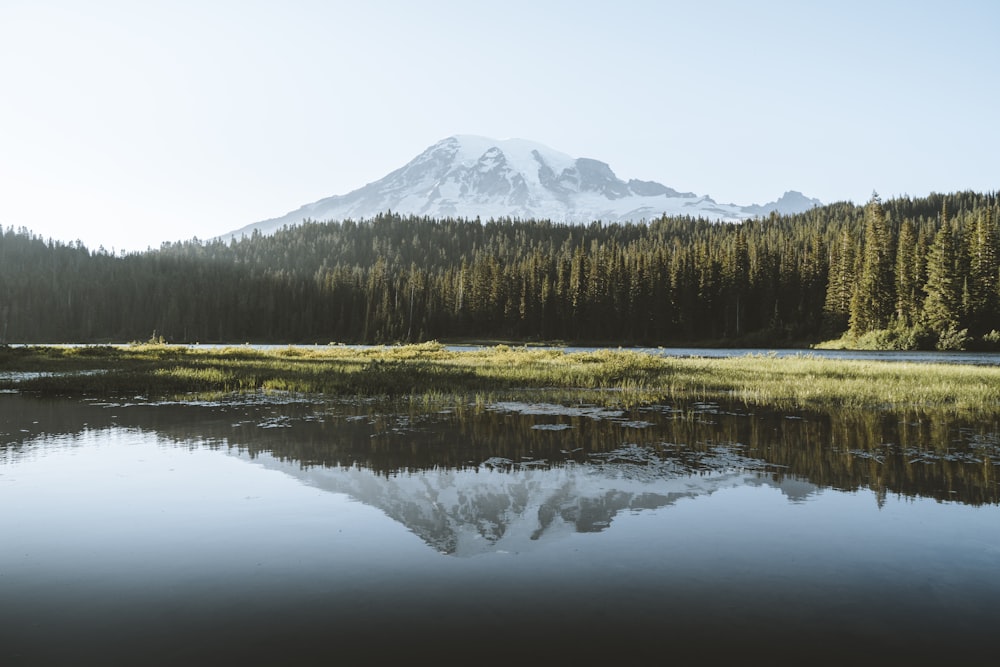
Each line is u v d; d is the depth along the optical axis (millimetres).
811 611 5422
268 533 7457
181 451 12180
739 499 8906
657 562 6543
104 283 139750
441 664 4531
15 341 122188
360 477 10148
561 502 8734
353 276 144875
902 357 51188
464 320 120438
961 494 9133
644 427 15156
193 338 128250
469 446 12734
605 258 116062
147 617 5316
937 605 5535
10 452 12109
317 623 5203
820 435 14031
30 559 6617
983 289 70188
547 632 5047
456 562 6551
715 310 101250
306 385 23703
